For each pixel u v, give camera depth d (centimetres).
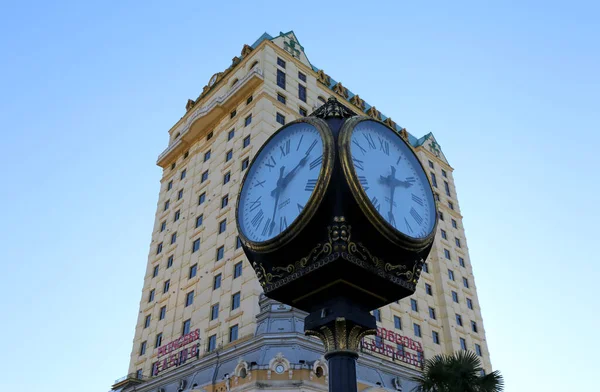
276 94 5362
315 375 3456
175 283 5169
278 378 3391
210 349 4262
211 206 5234
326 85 6194
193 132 6097
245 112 5391
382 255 1140
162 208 6141
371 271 1105
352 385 1084
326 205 1095
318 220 1098
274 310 3878
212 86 6378
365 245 1109
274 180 1282
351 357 1120
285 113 5328
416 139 7619
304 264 1127
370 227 1099
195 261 5062
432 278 6106
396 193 1234
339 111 1274
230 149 5381
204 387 3794
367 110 6625
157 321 5122
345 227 1076
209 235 5034
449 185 7444
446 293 6041
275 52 5684
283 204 1214
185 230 5478
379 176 1216
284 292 1179
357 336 1138
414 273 1199
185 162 6175
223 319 4294
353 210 1088
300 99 5616
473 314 6275
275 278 1184
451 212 7112
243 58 5994
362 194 1087
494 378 2377
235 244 4634
